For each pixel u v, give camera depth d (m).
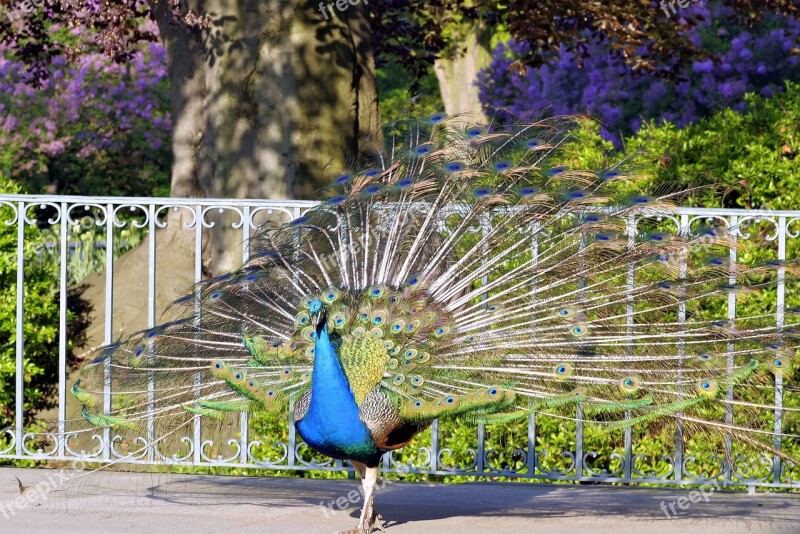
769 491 9.86
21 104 23.05
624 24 16.12
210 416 8.02
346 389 7.41
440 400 7.36
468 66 28.31
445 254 8.45
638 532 8.18
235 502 9.08
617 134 23.78
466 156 8.65
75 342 12.65
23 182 22.70
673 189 10.33
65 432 8.59
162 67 23.64
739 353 8.12
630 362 8.06
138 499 9.15
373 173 8.66
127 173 24.27
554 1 15.96
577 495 9.61
